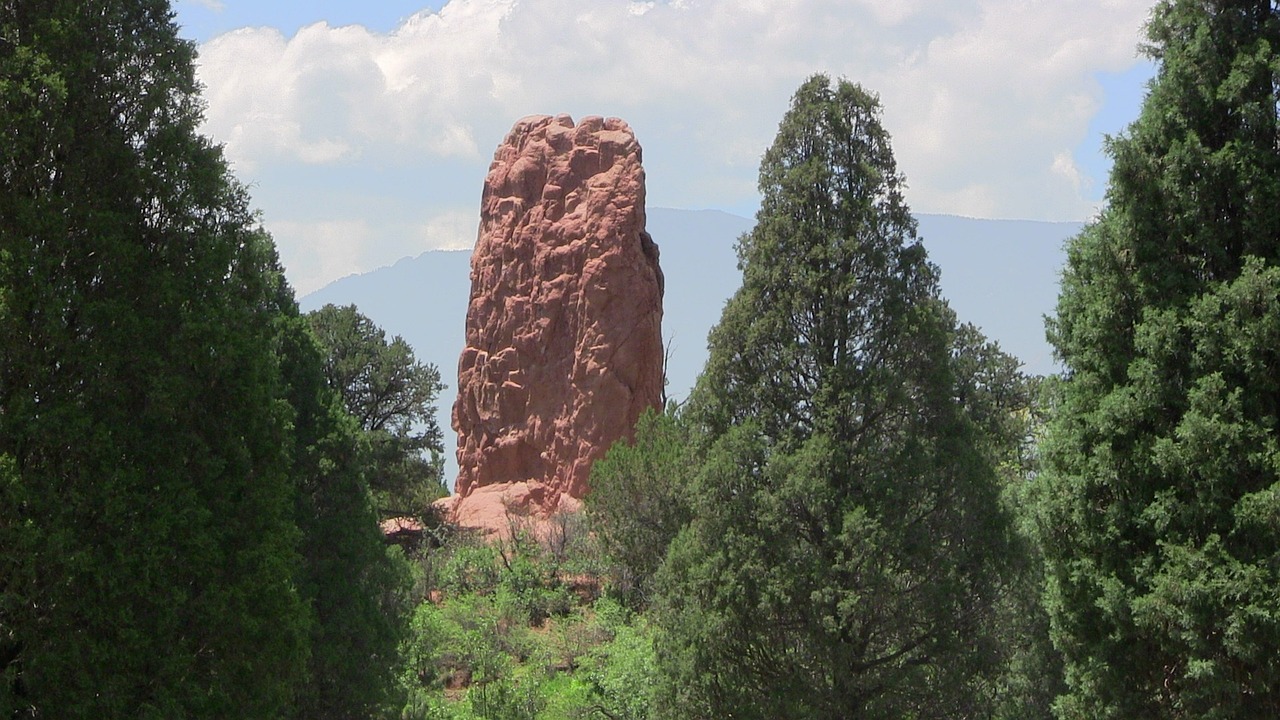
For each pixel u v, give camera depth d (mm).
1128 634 22125
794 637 30266
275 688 23109
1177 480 21578
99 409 20922
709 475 30406
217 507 22266
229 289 22844
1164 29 22969
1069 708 23594
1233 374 21391
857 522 28688
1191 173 22172
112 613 20375
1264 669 20750
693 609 30750
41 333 20344
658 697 31438
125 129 22016
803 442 30172
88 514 20453
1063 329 23953
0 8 21203
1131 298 22594
